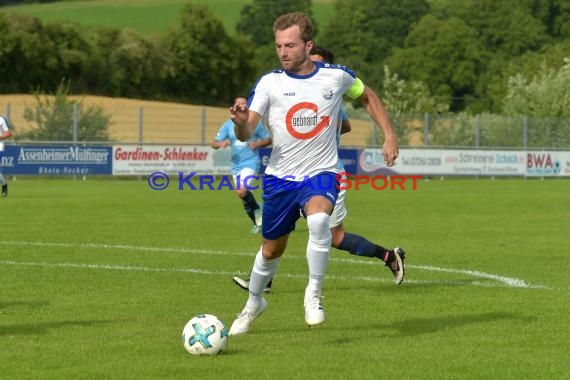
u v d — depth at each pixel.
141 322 18.02
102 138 82.31
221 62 189.00
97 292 21.69
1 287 22.31
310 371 13.95
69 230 37.41
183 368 14.11
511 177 93.62
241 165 34.91
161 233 36.50
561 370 14.01
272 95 16.47
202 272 25.31
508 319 18.38
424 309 19.62
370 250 20.69
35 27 167.62
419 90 150.25
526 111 126.50
